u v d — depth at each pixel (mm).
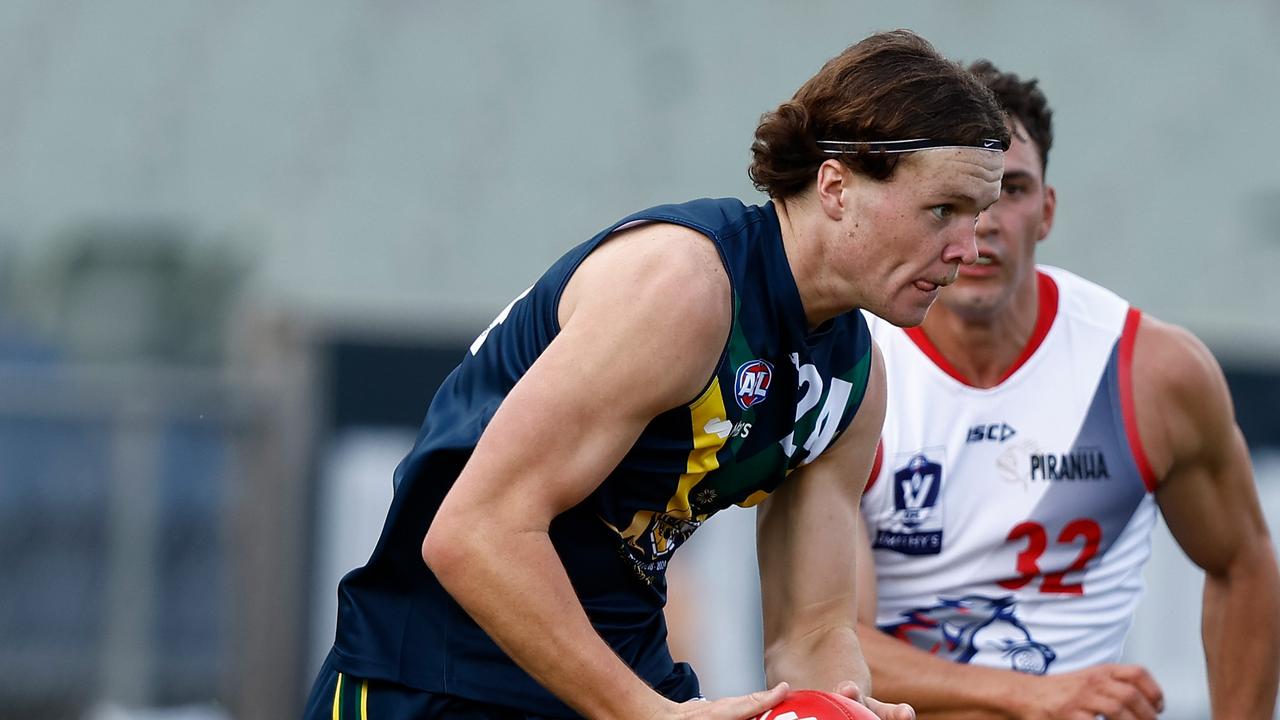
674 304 9070
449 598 9961
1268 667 14398
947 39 58500
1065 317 14070
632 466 9703
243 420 30906
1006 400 13883
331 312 38812
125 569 30250
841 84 9430
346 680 10180
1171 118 55781
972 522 13836
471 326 39375
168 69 59375
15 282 49500
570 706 9305
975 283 13273
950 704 13430
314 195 53250
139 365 45000
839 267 9594
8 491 29984
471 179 53062
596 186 52781
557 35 57969
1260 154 54656
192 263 49906
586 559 9969
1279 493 32781
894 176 9281
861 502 13930
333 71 58406
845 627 11297
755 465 10156
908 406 13945
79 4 61781
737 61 56875
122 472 30422
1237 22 60000
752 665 31172
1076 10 59719
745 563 31359
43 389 30266
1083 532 13820
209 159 55469
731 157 53781
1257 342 39781
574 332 9141
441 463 9719
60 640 29859
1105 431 13789
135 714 29875
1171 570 30016
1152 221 51375
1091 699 13164
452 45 58312
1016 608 13891
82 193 54406
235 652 30391
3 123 57188
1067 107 55906
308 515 30984
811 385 10117
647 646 10688
